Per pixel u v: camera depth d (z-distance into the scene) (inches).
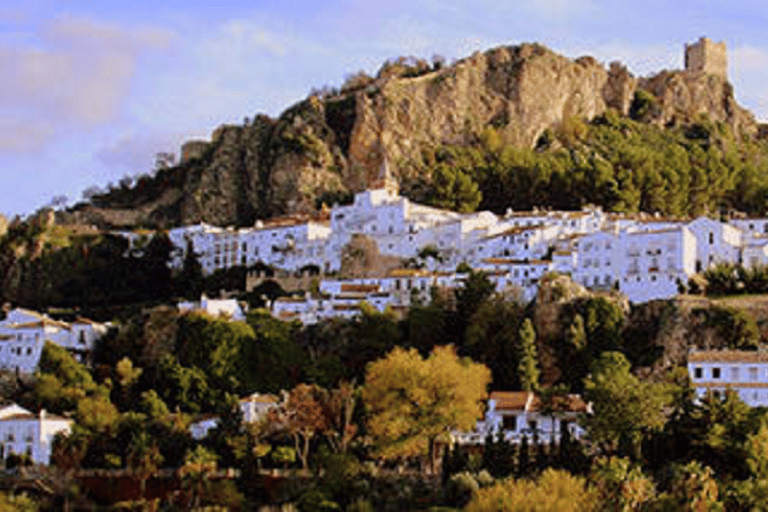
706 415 6018.7
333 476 5905.5
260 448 7249.0
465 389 6579.7
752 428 5871.1
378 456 6540.4
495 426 7485.2
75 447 7598.4
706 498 5093.5
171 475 6865.2
